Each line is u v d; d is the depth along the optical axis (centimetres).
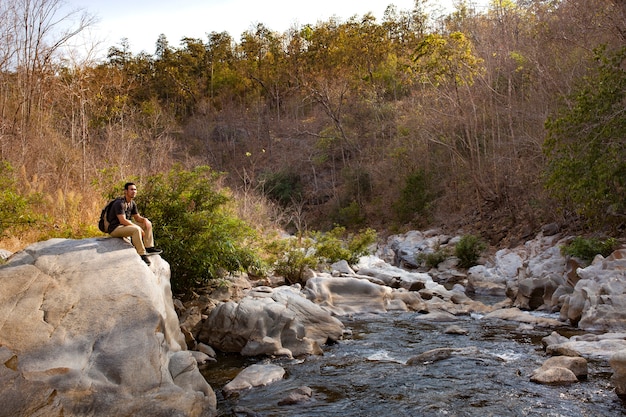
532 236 2167
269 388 765
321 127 4409
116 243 783
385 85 4166
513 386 752
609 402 682
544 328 1135
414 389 752
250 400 718
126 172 1903
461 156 2766
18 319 608
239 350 954
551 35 2267
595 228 1722
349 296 1401
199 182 1147
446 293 1550
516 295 1446
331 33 4866
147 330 633
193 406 600
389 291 1463
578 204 1591
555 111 2044
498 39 2723
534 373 788
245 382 771
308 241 1798
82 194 1436
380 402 705
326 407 691
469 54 2542
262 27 5638
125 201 824
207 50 5947
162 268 825
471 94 2600
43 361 568
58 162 1781
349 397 727
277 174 4053
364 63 4400
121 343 610
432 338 1067
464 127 2852
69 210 1254
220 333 966
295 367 867
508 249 2072
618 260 1223
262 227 2186
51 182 1598
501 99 2658
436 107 2953
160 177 1132
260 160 4456
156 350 621
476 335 1084
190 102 5453
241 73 5456
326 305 1340
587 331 1066
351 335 1105
